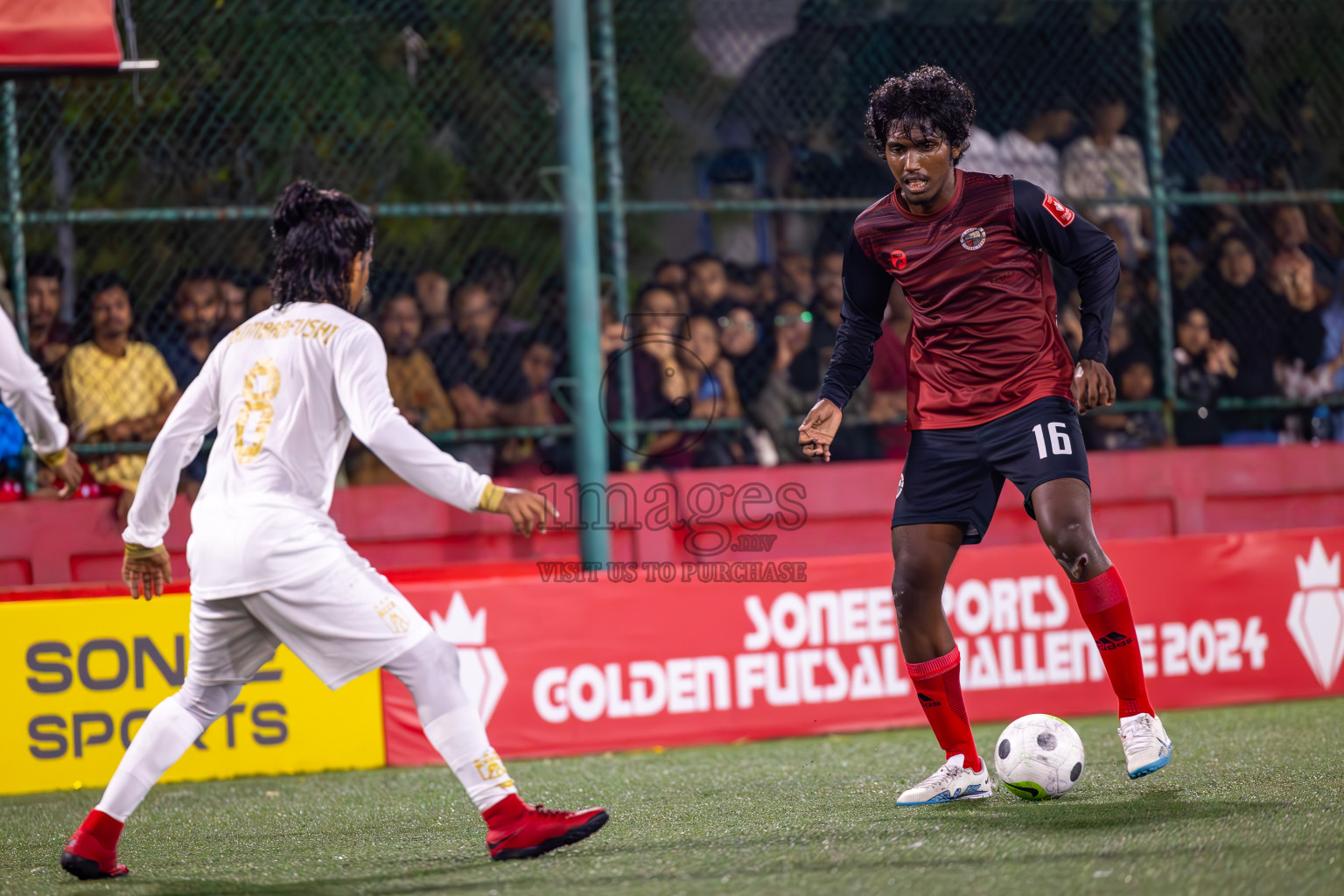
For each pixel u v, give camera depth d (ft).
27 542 62.03
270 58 71.20
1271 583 64.64
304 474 32.71
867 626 61.00
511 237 79.20
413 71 75.87
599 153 78.69
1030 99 77.66
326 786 51.57
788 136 79.46
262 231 71.41
